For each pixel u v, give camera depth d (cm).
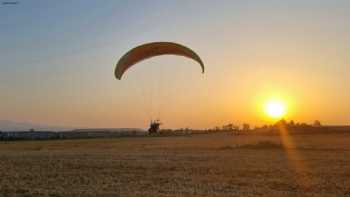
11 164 3575
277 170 3148
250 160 3962
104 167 3347
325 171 3095
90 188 2328
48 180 2639
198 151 5438
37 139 11619
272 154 4747
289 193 2217
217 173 2988
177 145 7169
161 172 3042
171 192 2209
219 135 13475
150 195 2098
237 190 2294
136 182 2559
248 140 9050
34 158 4184
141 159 4041
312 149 5644
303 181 2623
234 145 6706
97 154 4800
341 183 2550
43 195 2108
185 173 2984
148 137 12431
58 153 5025
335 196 2155
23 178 2731
